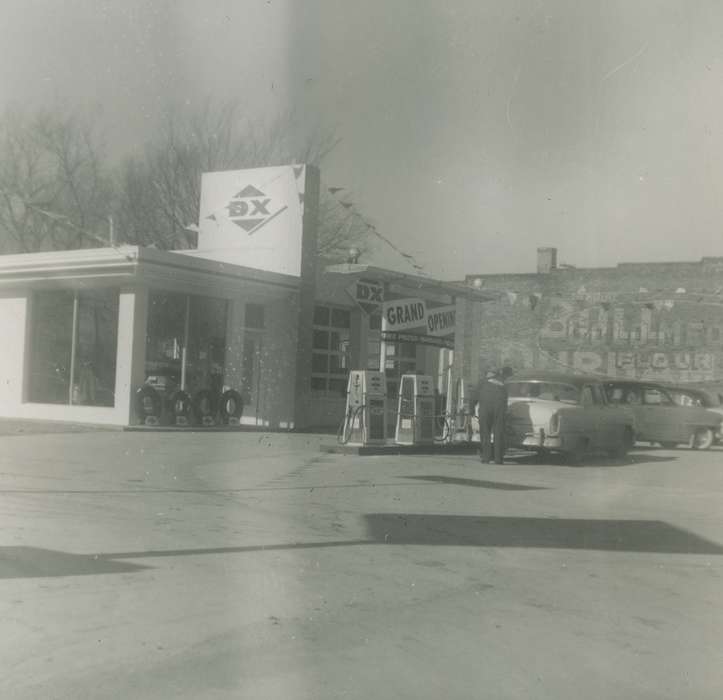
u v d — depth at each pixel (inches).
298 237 1016.9
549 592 281.3
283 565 298.4
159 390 892.6
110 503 410.0
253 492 469.4
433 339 845.8
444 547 343.9
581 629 242.2
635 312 1830.7
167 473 534.3
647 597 281.0
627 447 795.4
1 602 240.7
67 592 253.3
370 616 243.8
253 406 1009.5
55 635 215.6
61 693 180.4
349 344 1114.1
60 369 923.4
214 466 581.0
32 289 945.5
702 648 229.9
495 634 233.1
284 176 1035.3
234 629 225.9
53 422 880.3
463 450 768.3
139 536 334.6
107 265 843.4
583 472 649.6
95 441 710.5
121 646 209.6
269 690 186.2
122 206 1494.8
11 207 1433.3
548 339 1891.0
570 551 347.9
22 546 308.8
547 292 1893.5
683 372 1792.6
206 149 1481.3
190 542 327.9
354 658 208.4
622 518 435.2
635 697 193.3
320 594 264.2
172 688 185.0
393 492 490.6
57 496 424.2
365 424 705.0
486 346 1931.6
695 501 509.0
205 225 1082.1
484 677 200.4
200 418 910.4
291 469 580.1
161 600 249.0
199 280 877.2
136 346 866.8
